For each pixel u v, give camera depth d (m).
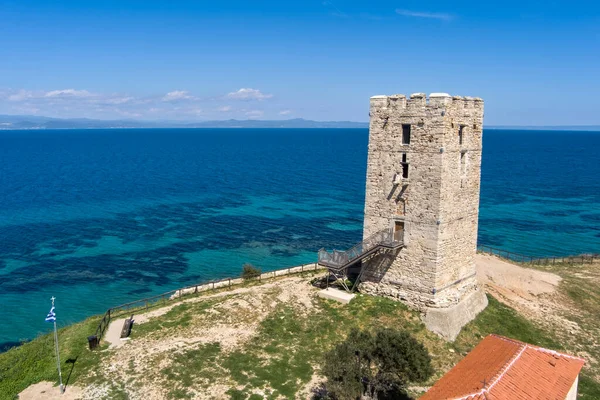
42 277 55.91
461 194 36.81
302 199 103.69
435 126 34.16
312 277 44.88
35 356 30.56
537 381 22.33
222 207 94.56
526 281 46.53
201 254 64.94
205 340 32.44
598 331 38.22
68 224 79.31
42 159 192.88
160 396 26.09
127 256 63.72
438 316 34.75
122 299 50.22
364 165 173.25
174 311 37.31
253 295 39.66
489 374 22.16
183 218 84.88
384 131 37.03
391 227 37.31
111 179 133.00
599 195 112.12
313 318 35.84
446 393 21.95
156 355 30.09
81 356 30.11
